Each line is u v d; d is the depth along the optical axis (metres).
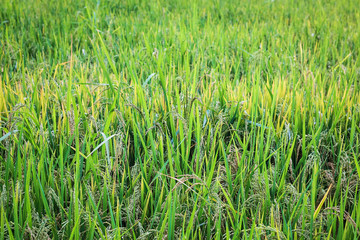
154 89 2.73
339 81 3.07
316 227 1.60
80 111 2.15
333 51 4.18
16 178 1.70
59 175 1.79
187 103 2.21
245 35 4.60
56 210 1.75
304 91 2.79
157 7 6.19
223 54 3.86
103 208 1.71
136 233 1.66
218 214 1.56
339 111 2.30
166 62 3.48
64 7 5.98
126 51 3.73
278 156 1.95
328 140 2.27
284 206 1.76
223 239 1.59
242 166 1.91
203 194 1.67
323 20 5.46
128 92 2.48
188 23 5.40
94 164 1.79
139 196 1.77
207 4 6.62
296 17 5.84
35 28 4.88
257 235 1.45
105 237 1.49
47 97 2.53
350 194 1.85
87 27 4.89
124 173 1.83
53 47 4.34
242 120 2.40
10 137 1.91
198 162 1.84
